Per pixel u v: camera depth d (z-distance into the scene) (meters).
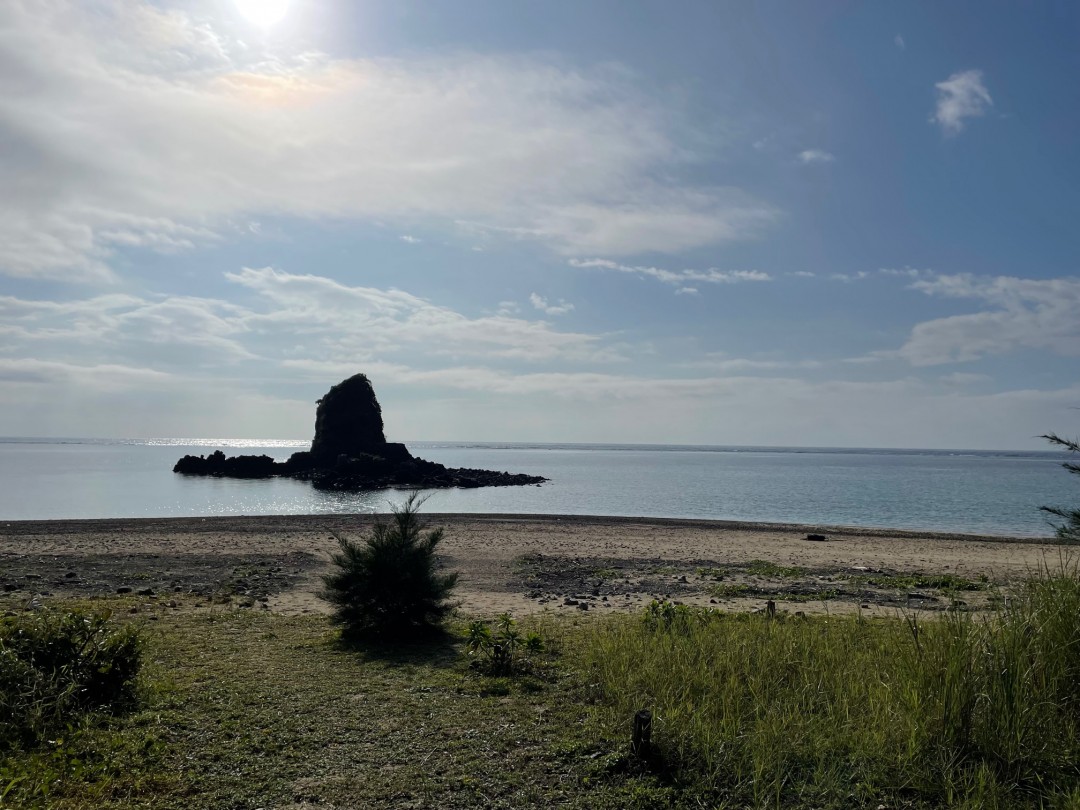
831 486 75.62
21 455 139.62
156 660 8.88
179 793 5.29
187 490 59.66
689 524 32.47
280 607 13.84
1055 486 77.56
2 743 5.88
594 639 10.00
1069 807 4.86
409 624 10.84
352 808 5.14
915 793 5.39
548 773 5.77
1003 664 6.30
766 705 6.85
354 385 83.56
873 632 10.09
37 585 15.53
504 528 29.95
